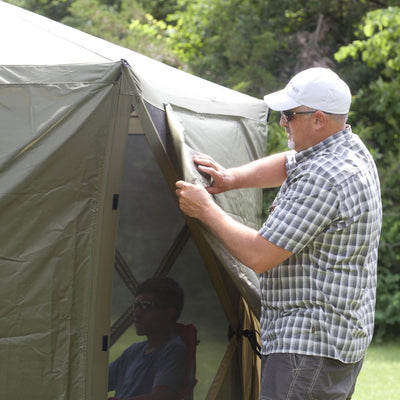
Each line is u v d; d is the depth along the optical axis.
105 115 3.15
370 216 2.98
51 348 3.18
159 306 4.02
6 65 3.19
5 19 3.86
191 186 3.09
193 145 3.66
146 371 3.94
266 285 3.10
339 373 2.98
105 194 3.19
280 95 3.07
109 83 3.14
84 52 3.43
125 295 4.31
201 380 4.03
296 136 3.07
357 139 3.10
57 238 3.17
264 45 11.59
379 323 9.97
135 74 3.16
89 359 3.19
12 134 3.16
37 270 3.17
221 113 4.19
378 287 10.07
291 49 12.35
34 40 3.55
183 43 12.71
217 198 3.60
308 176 2.93
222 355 4.03
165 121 3.42
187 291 4.18
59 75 3.16
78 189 3.17
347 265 2.96
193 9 12.90
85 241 3.19
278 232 2.91
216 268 3.65
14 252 3.16
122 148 3.21
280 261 2.96
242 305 3.90
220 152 4.00
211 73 12.29
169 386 3.82
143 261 4.30
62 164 3.16
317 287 2.96
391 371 7.79
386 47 10.41
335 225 2.93
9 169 3.15
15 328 3.17
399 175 10.57
